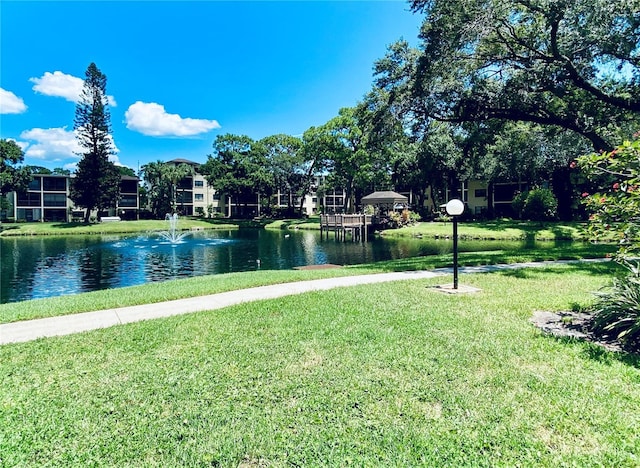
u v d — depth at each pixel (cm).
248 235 3512
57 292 1173
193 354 402
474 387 315
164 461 231
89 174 4372
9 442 250
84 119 4266
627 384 315
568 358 369
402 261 1236
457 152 3491
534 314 531
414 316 520
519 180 3762
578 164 496
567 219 3091
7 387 334
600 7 1062
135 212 5753
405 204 4012
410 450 235
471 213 4112
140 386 330
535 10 1166
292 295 680
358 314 536
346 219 3103
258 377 342
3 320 563
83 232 3850
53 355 411
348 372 347
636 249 453
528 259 1113
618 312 430
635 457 223
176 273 1502
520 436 247
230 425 267
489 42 1285
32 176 4753
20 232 3684
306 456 233
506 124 1770
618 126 1428
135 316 579
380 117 1543
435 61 1256
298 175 5825
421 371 346
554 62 1246
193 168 6519
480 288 708
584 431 251
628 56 1169
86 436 257
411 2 1260
